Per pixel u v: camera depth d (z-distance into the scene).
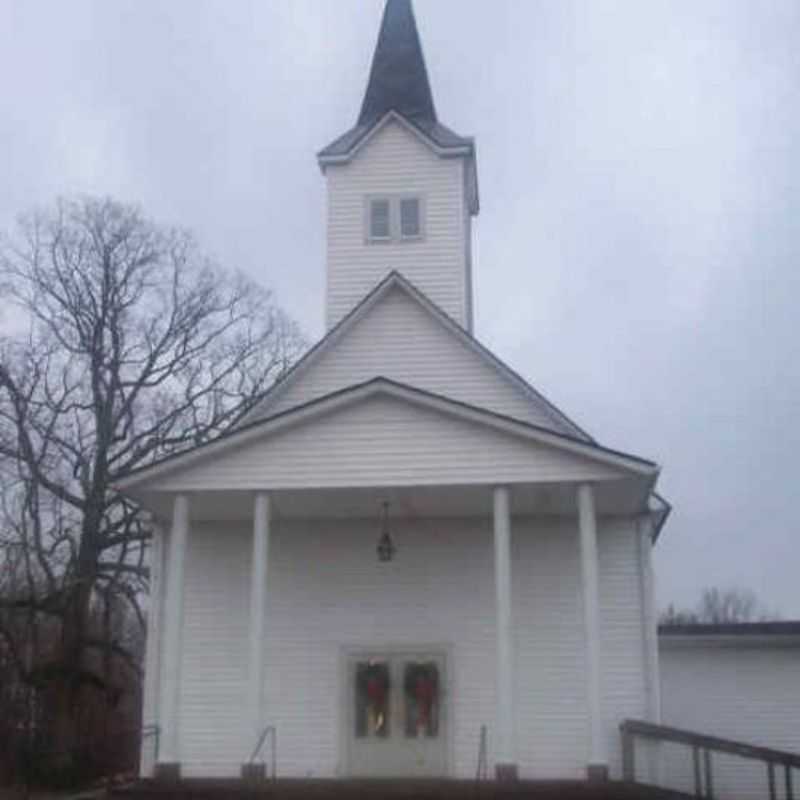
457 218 28.36
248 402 40.16
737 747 21.86
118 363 41.97
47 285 42.19
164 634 23.06
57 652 38.03
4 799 28.78
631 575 24.28
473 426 21.77
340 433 21.92
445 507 23.95
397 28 31.69
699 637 28.42
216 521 25.11
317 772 23.78
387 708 24.08
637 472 21.30
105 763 35.53
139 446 41.25
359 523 25.03
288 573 24.81
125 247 43.56
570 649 23.98
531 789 19.98
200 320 45.03
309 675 24.28
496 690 23.66
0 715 35.09
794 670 28.22
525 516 24.64
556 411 25.09
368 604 24.58
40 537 39.16
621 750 23.17
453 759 23.70
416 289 26.17
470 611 24.42
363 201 28.61
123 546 40.00
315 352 26.03
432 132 28.94
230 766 23.92
